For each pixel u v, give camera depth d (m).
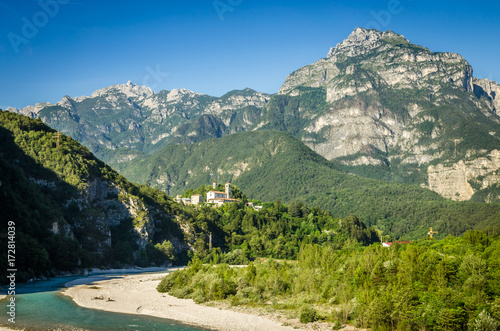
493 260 121.44
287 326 111.00
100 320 110.81
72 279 187.88
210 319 116.44
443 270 119.94
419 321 105.00
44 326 101.69
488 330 97.88
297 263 195.12
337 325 109.81
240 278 148.62
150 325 108.00
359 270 139.75
